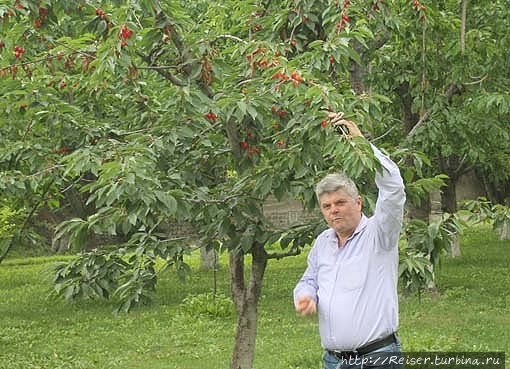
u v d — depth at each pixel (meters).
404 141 9.95
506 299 12.88
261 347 9.95
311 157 4.77
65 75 5.73
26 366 9.51
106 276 5.39
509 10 10.83
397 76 10.73
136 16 5.10
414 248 5.24
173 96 4.93
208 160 5.56
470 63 9.86
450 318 11.44
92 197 4.46
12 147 5.89
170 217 5.04
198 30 5.62
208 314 12.34
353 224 4.12
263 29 5.88
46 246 25.23
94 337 11.26
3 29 5.19
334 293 4.09
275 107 5.05
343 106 4.48
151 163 4.58
